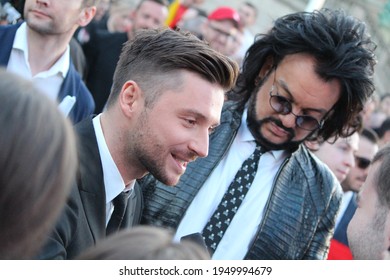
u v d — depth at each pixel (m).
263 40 2.08
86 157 1.62
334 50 1.97
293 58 2.01
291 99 2.01
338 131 2.18
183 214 2.03
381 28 10.66
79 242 1.56
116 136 1.65
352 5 10.52
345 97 2.07
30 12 2.54
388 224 1.93
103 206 1.62
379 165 1.96
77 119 2.66
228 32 4.49
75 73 2.71
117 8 5.35
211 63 1.61
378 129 4.60
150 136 1.62
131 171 1.67
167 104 1.61
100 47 3.55
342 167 3.14
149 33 1.68
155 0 4.17
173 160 1.64
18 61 2.60
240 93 2.15
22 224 0.95
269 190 2.08
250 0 8.50
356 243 2.00
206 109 1.61
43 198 0.95
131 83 1.64
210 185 2.06
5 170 0.92
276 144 2.07
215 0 8.30
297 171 2.11
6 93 0.94
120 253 0.96
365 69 2.03
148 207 2.03
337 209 2.15
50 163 0.95
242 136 2.12
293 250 2.06
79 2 2.58
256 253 2.03
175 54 1.61
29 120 0.93
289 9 8.86
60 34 2.58
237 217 2.04
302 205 2.08
